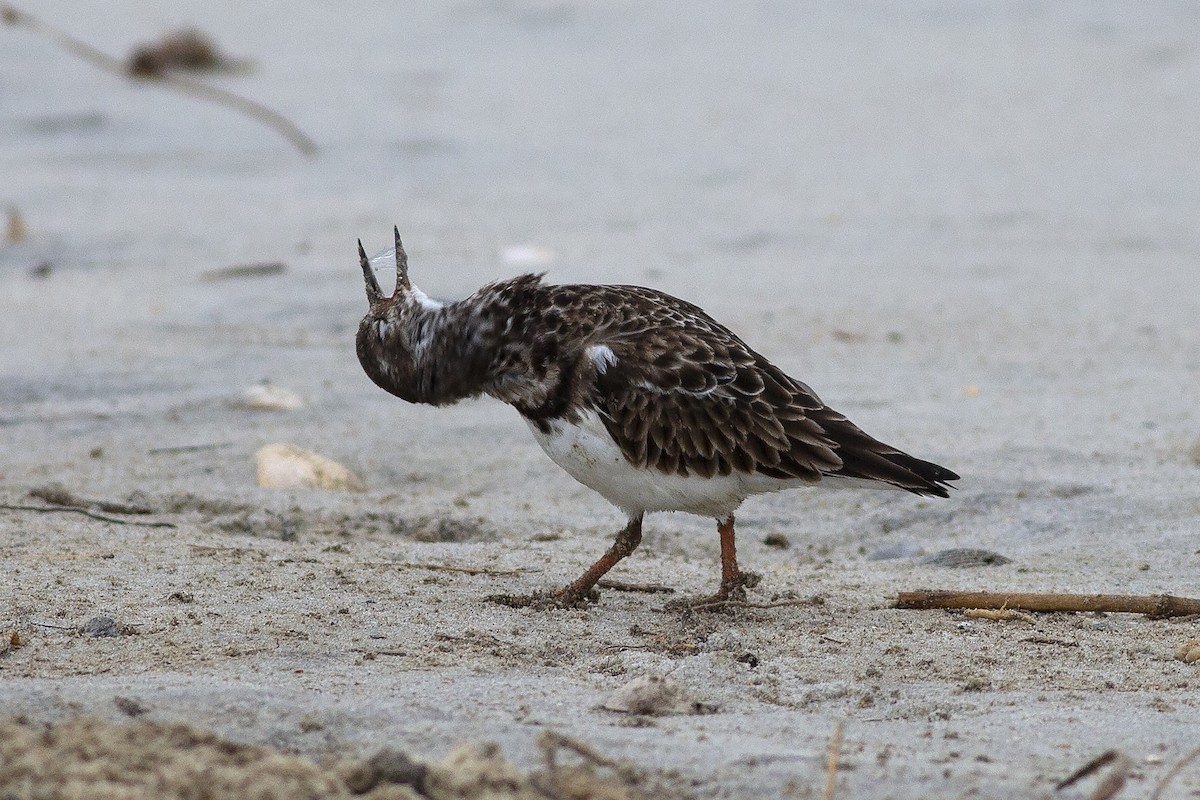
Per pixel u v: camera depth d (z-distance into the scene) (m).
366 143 24.88
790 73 28.78
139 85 28.84
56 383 14.52
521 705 6.92
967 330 15.83
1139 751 6.46
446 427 13.38
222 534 10.70
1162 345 15.22
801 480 8.57
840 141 24.45
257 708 6.66
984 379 14.29
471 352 8.87
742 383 8.55
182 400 14.04
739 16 33.22
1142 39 30.09
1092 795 5.69
